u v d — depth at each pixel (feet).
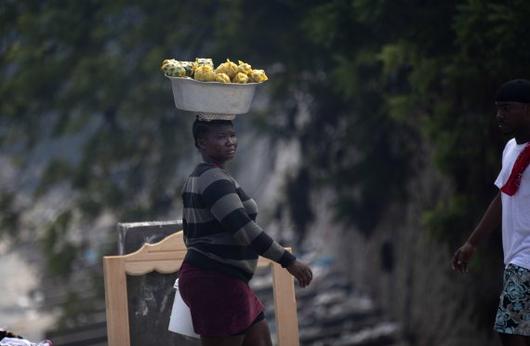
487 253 90.53
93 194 163.32
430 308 138.10
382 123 128.06
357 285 188.85
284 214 161.27
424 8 85.10
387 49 84.99
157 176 165.37
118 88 154.51
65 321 163.22
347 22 93.91
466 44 74.08
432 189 129.80
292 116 155.53
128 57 156.15
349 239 195.21
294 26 128.77
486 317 106.73
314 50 129.29
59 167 168.04
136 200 166.09
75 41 157.38
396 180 135.64
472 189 90.84
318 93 142.31
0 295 228.22
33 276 244.01
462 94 85.35
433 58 82.84
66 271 164.25
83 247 166.71
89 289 175.63
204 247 37.91
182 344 48.06
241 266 38.11
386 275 167.32
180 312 41.27
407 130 128.67
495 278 106.52
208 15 150.10
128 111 157.89
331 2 99.04
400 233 155.74
